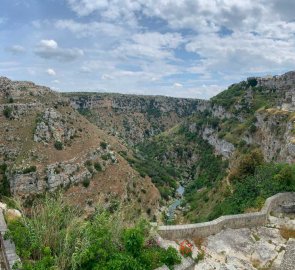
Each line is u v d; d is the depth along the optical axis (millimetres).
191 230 15391
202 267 13250
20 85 110875
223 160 122625
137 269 11344
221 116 154875
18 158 82500
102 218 13242
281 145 72688
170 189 121188
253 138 101062
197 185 121688
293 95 95812
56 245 12023
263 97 138875
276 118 85500
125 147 145250
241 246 15414
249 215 17266
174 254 12727
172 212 98438
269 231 16906
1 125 90938
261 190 22359
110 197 88375
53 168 82438
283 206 19172
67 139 99000
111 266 10938
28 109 99312
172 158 173125
